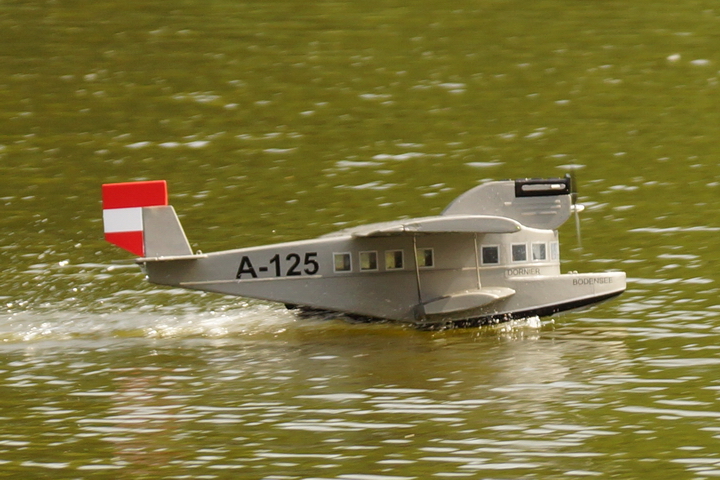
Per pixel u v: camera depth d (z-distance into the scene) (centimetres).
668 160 14275
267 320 9081
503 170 14025
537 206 8894
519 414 6869
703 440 6431
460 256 8738
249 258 8694
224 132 15988
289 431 6675
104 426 6800
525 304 8769
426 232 8281
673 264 10331
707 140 15162
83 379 7644
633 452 6288
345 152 14925
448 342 8431
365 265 8731
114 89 18225
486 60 19588
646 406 6962
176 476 6109
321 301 8731
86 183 13688
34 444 6556
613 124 16062
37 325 8956
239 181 13712
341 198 12950
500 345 8312
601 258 10619
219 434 6656
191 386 7475
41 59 19838
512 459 6228
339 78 18650
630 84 18150
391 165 14325
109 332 8775
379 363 7900
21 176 13975
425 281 8738
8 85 18412
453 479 5994
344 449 6400
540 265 8819
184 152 15062
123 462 6288
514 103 17225
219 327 8900
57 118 16725
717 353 7969
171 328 8875
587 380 7456
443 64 19362
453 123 16250
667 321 8812
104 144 15450
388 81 18462
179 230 8644
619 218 11944
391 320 8825
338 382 7500
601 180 13488
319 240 8744
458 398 7156
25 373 7781
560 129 15875
